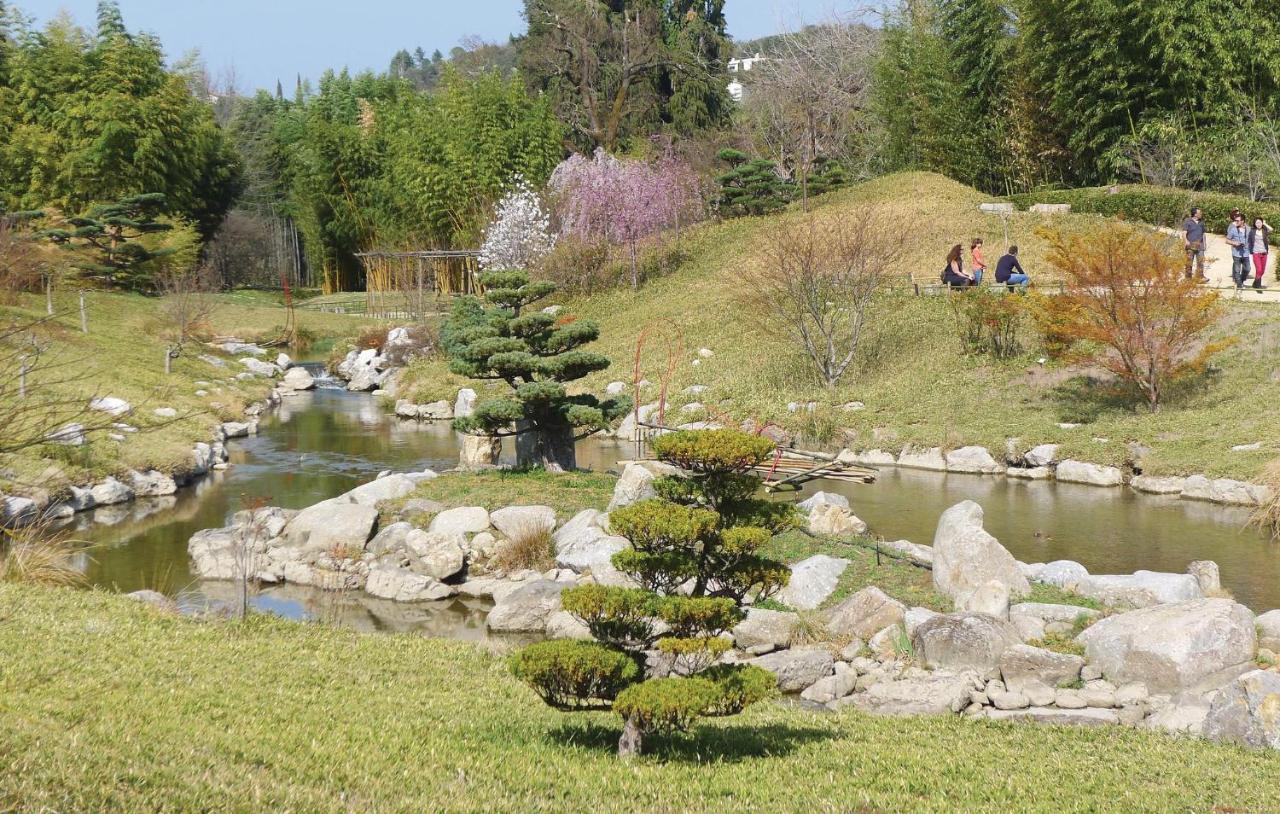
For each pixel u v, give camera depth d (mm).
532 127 57844
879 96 56594
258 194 86250
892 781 7387
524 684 10320
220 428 29359
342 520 17875
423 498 19219
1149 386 24500
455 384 35750
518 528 17609
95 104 57938
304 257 87562
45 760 6164
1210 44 39344
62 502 20203
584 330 21141
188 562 17531
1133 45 41188
